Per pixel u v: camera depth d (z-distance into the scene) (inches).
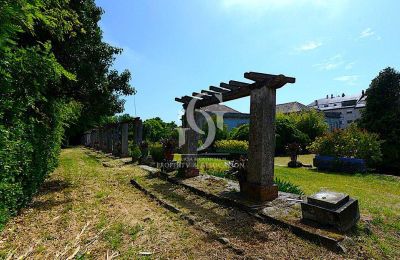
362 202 249.1
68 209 215.9
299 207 199.2
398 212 214.8
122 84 410.0
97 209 218.2
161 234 166.4
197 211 210.5
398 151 680.4
